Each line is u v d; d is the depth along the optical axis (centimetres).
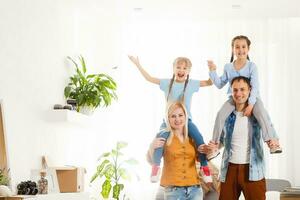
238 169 408
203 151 422
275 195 443
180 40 552
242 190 412
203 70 547
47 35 426
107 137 538
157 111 542
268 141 406
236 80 415
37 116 398
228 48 547
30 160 382
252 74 415
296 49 549
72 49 505
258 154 406
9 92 344
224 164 412
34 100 392
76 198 322
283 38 549
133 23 554
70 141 495
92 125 472
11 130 346
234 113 415
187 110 430
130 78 547
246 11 516
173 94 434
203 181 441
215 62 546
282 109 544
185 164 425
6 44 340
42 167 406
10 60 346
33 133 390
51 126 436
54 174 374
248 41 418
